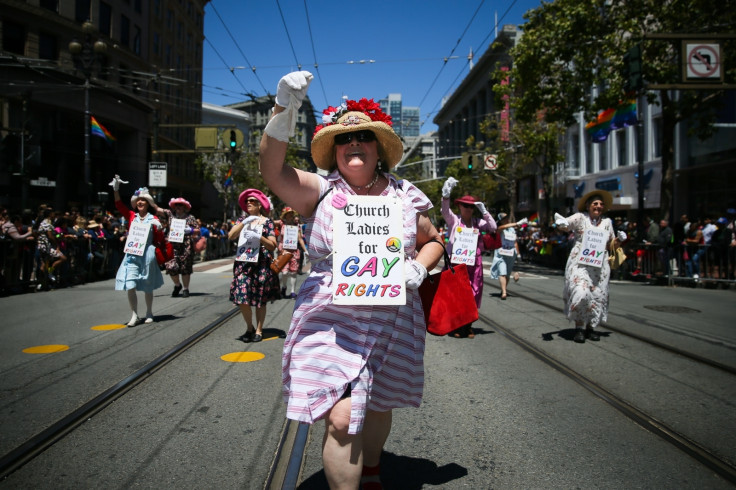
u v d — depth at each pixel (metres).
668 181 16.30
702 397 4.14
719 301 10.05
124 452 3.03
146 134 33.09
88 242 13.13
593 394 4.25
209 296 10.31
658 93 22.16
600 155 28.75
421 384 2.45
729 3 14.45
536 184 39.62
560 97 18.05
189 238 10.25
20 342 5.93
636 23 15.65
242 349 5.73
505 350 5.87
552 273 17.45
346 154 2.39
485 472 2.86
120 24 31.62
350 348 2.17
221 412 3.72
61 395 4.04
